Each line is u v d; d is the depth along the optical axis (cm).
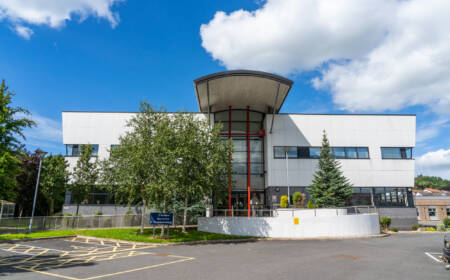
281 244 1700
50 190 3378
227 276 864
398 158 3209
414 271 938
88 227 2442
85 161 2834
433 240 1889
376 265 1034
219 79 2744
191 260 1161
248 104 3300
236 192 3203
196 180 1894
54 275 893
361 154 3200
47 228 2342
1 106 1827
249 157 3266
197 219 2633
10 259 1209
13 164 1888
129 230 2261
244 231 2138
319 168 2989
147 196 2027
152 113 2158
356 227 2120
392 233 2477
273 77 2714
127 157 1984
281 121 3231
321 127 3234
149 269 977
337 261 1114
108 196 2994
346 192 2806
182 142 1870
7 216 3055
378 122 3281
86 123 3164
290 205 2981
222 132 3306
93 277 862
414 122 3294
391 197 3116
